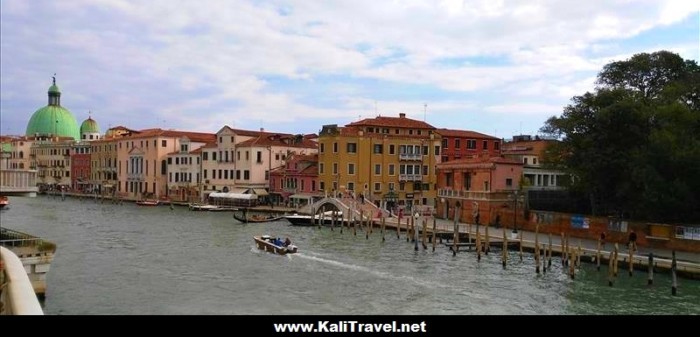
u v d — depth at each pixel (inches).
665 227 1579.7
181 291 1147.3
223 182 3619.6
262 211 3090.6
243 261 1498.5
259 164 3476.9
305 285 1213.7
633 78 2039.9
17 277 387.5
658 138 1555.1
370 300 1092.5
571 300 1110.4
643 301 1106.7
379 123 2955.2
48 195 4662.9
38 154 5398.6
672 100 1722.4
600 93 1855.3
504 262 1433.3
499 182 2283.5
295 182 3216.0
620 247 1622.8
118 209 3341.5
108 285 1190.9
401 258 1561.3
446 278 1296.8
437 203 2581.2
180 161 3909.9
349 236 2048.5
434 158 2982.3
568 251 1434.5
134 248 1722.4
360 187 2851.9
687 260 1380.4
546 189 2269.9
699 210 1620.3
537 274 1347.2
